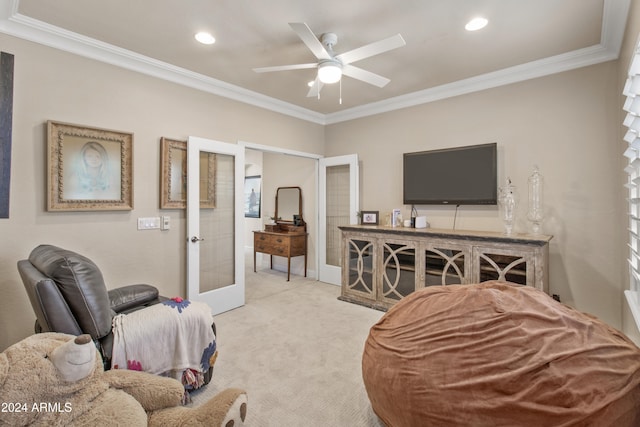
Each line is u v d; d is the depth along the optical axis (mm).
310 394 1982
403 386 1390
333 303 3789
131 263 2875
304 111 4473
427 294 1870
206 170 3414
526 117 3092
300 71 3170
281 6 2107
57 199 2430
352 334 2873
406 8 2121
